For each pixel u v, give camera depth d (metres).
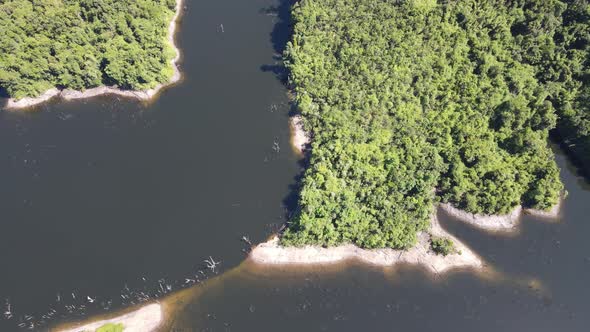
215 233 109.50
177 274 103.19
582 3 127.00
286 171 119.69
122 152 125.38
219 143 125.81
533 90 119.69
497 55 125.62
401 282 102.19
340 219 104.12
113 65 129.88
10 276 103.62
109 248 107.75
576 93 119.81
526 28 128.75
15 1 128.50
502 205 105.69
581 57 122.31
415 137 113.00
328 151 113.50
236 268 104.19
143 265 104.81
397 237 103.12
